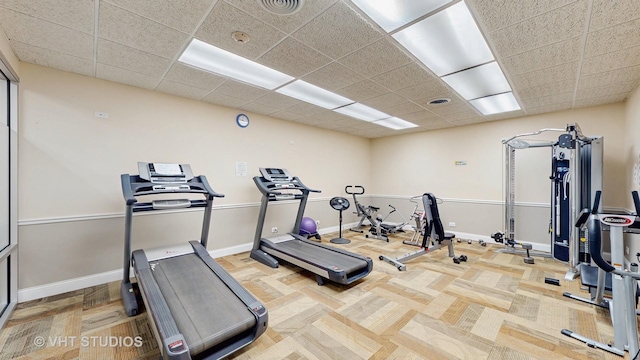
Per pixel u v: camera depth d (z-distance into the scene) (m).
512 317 2.40
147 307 2.09
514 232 4.63
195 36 2.22
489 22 1.98
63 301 2.66
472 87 3.30
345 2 1.80
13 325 2.24
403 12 1.90
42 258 2.74
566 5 1.77
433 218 3.86
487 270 3.58
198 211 3.90
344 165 6.35
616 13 1.83
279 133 4.97
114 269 3.18
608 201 3.81
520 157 4.66
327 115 4.71
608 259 3.80
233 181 4.29
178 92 3.56
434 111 4.36
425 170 5.96
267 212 4.76
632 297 1.74
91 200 3.04
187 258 3.04
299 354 1.92
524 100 3.74
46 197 2.77
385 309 2.55
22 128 2.63
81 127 2.98
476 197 5.20
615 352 1.89
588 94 3.46
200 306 2.09
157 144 3.52
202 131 3.94
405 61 2.64
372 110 4.36
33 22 2.00
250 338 1.92
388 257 3.97
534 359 1.86
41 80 2.74
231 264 3.80
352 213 6.57
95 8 1.85
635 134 3.23
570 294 2.78
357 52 2.48
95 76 3.02
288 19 1.99
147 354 1.91
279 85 3.32
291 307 2.59
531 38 2.17
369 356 1.89
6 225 2.45
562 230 3.77
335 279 2.92
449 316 2.42
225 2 1.80
